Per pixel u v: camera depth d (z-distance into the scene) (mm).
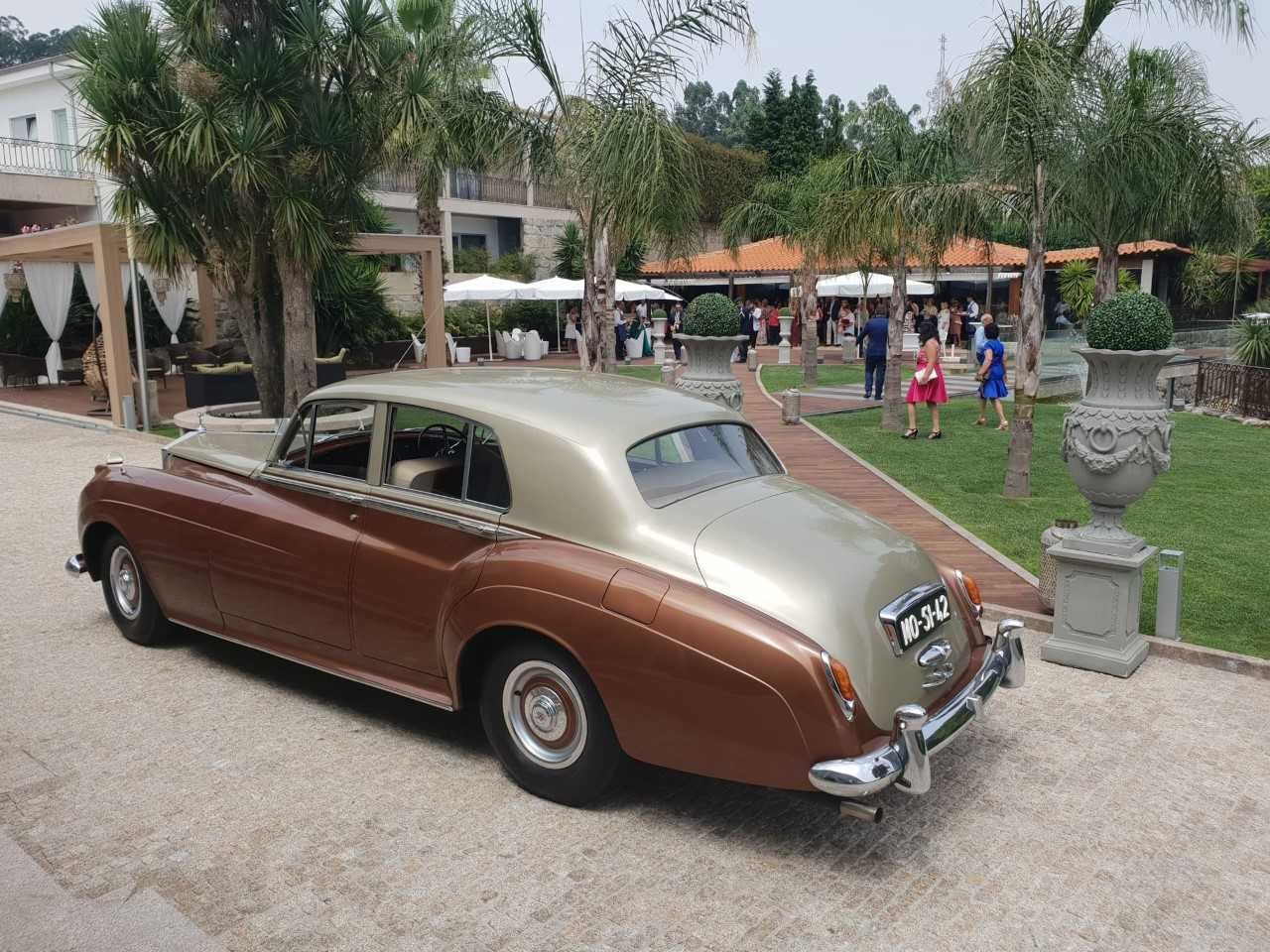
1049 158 9164
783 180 25797
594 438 3834
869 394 19156
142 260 12938
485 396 4172
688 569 3510
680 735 3359
